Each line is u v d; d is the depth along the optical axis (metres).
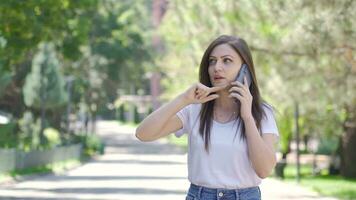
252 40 22.59
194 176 5.18
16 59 26.09
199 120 5.20
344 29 19.34
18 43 24.84
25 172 37.69
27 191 27.86
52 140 53.47
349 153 37.00
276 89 23.44
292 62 22.50
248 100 5.07
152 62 86.69
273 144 5.26
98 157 63.81
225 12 23.50
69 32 29.16
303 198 25.41
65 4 26.28
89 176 38.97
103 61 81.25
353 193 27.34
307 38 20.19
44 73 50.88
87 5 27.03
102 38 75.31
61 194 26.62
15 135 48.53
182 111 5.27
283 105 25.50
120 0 87.69
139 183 33.69
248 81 5.22
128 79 88.06
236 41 5.21
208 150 5.11
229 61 5.19
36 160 40.91
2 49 25.58
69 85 57.59
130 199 24.81
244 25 23.19
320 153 55.22
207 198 5.13
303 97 23.47
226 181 5.09
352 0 19.02
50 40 27.62
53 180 35.16
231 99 5.19
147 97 144.75
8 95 58.34
